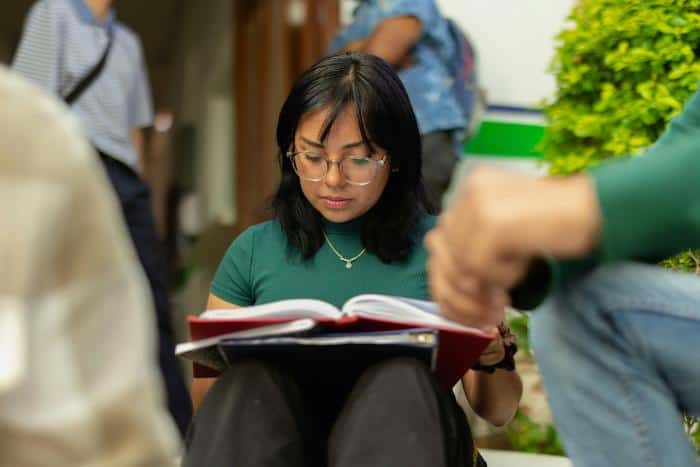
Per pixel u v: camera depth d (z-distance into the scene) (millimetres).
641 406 1396
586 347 1407
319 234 2428
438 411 1853
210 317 1915
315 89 2291
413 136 2371
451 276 1255
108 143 3867
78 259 1059
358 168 2299
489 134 4969
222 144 7012
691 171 1222
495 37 5074
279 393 1926
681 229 1232
